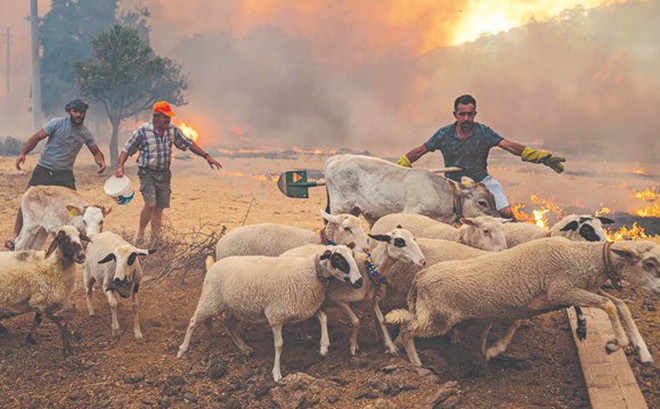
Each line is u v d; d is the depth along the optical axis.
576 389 6.53
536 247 6.42
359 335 7.82
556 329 7.79
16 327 8.33
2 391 6.87
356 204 10.14
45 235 10.09
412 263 7.00
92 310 8.66
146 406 6.53
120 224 14.95
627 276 6.14
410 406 6.12
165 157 11.11
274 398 6.33
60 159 10.49
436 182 9.44
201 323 7.65
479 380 6.78
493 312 6.51
